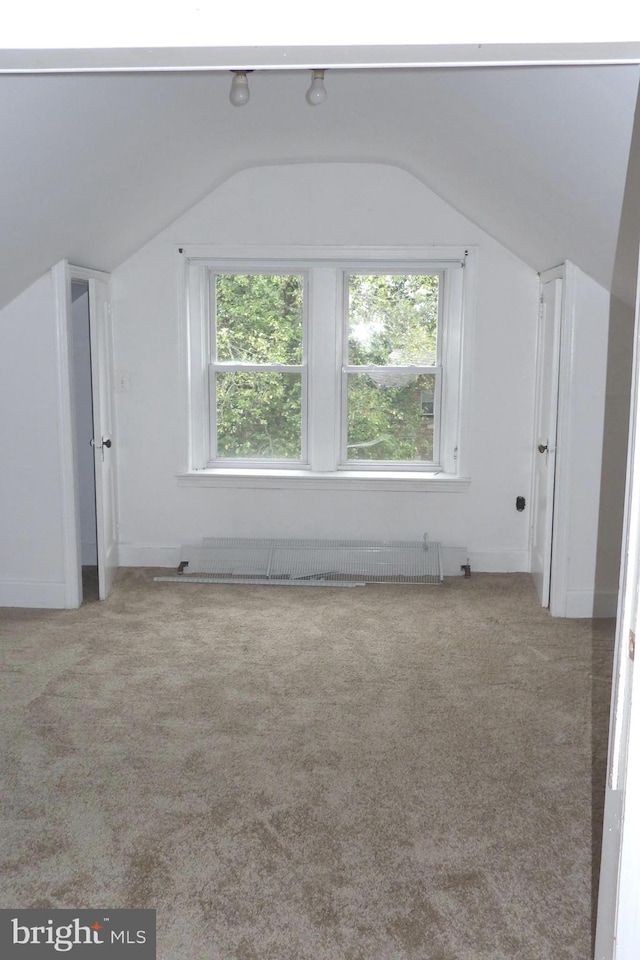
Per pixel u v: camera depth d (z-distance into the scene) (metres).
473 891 2.19
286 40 1.30
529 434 4.92
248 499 5.07
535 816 2.53
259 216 4.81
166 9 1.30
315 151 4.41
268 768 2.78
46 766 2.78
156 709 3.21
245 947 1.98
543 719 3.15
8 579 4.44
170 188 4.21
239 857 2.31
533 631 4.09
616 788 1.43
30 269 3.93
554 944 2.01
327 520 5.08
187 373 4.98
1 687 3.41
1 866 2.27
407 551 4.96
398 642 3.94
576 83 2.11
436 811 2.54
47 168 2.91
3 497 4.37
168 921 2.07
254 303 5.07
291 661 3.71
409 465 5.17
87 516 5.32
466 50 1.33
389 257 4.82
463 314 4.86
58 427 4.28
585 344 4.13
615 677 1.44
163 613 4.34
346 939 2.01
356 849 2.35
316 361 5.00
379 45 1.31
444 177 4.17
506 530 5.04
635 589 1.37
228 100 3.37
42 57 1.37
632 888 1.40
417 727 3.08
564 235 3.61
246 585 4.82
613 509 4.24
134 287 4.88
